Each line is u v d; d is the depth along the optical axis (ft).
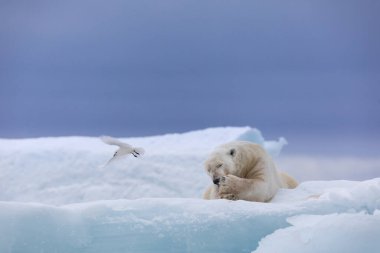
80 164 181.37
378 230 74.84
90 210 77.61
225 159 104.17
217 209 79.30
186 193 170.30
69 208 78.23
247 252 77.92
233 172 104.17
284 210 80.64
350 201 84.17
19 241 74.54
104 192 172.65
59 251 75.10
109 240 76.18
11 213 75.56
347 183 104.17
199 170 175.11
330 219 77.10
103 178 176.96
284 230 77.56
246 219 78.59
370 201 84.84
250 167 105.70
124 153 59.41
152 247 76.18
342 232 75.00
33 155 186.29
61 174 180.55
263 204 82.28
